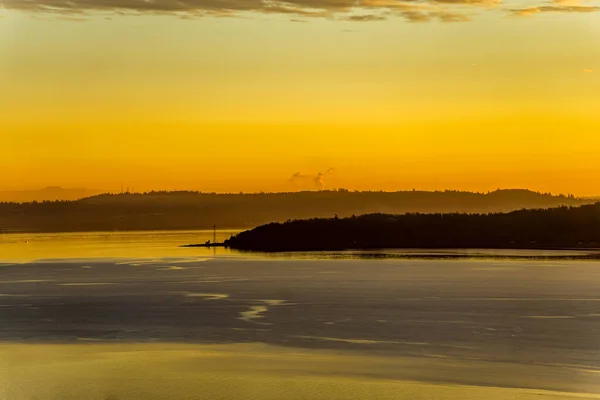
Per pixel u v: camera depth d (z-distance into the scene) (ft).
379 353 198.08
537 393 158.71
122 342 221.05
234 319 263.70
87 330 244.42
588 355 194.08
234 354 199.52
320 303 309.01
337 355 196.34
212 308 297.53
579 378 170.60
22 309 303.48
